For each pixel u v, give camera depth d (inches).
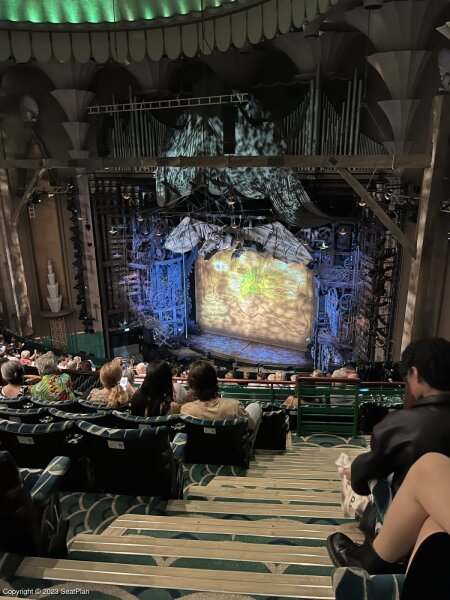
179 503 159.8
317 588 95.7
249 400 357.1
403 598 53.6
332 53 592.7
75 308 931.3
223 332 1120.2
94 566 105.1
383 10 485.1
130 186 932.6
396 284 699.4
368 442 290.7
